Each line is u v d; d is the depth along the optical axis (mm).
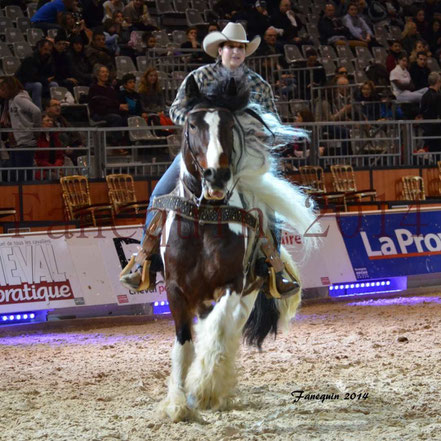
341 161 22281
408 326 13219
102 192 19094
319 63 25828
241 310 8031
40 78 21562
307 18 31156
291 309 9414
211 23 26734
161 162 20703
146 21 27312
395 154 22797
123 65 24797
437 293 17625
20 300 13938
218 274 7617
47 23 25422
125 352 11711
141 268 8680
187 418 7414
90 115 21047
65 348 12266
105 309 15094
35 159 19062
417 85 27250
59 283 14297
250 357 10781
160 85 23094
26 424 7496
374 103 23562
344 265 16750
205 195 7453
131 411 7965
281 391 8695
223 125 7355
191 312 7891
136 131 20906
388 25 32688
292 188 8867
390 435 6797
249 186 8227
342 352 11008
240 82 7688
